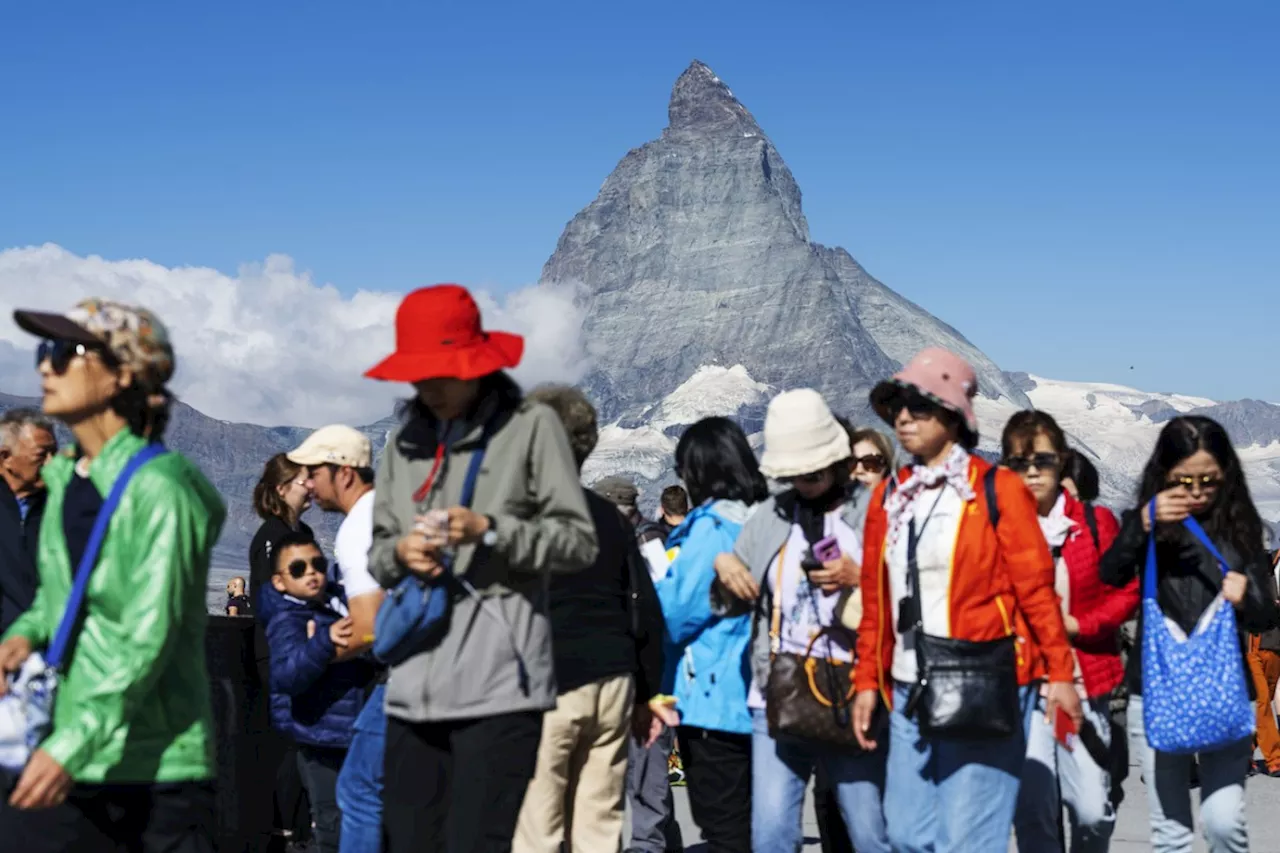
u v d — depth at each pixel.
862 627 6.25
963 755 5.91
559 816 6.29
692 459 7.32
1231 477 6.47
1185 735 6.41
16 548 6.79
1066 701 5.84
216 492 4.74
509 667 5.13
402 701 5.16
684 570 7.07
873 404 6.21
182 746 4.64
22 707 4.46
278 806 8.62
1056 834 7.12
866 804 6.65
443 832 5.30
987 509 5.91
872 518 6.20
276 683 7.20
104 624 4.47
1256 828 11.35
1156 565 6.57
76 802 4.53
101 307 4.64
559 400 6.57
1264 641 14.72
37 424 7.39
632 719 7.07
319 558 7.27
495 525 4.97
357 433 7.53
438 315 5.12
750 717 7.18
